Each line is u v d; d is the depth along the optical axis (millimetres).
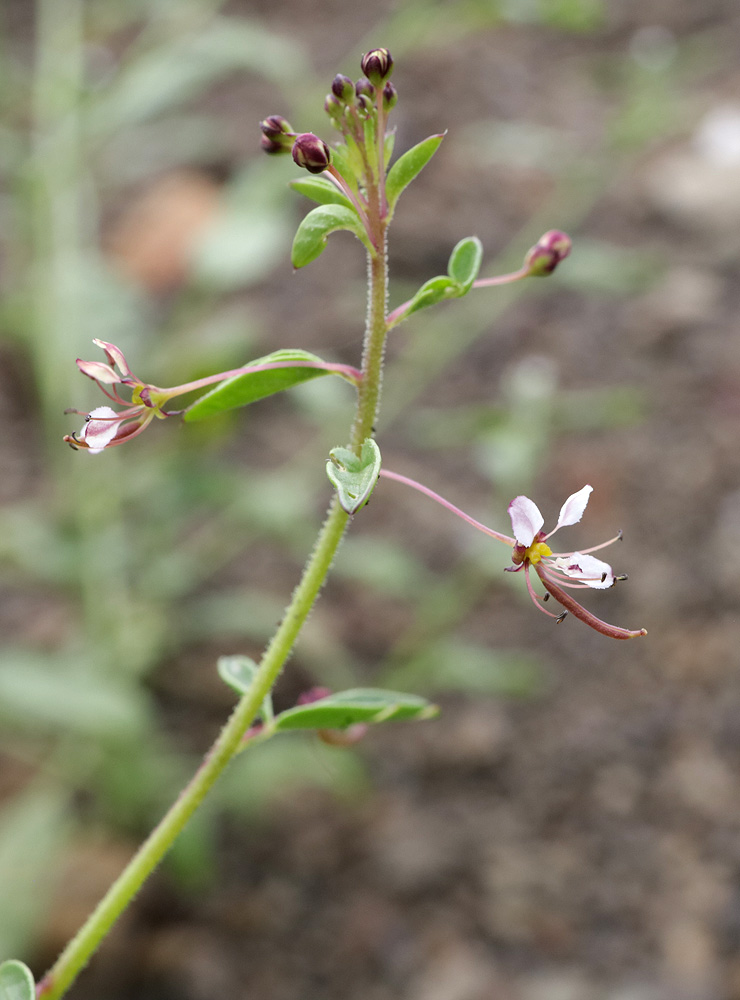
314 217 168
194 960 293
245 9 710
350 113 169
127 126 577
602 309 502
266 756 326
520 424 375
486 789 335
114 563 354
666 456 430
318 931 301
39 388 436
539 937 296
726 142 563
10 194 542
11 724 345
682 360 471
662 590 384
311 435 453
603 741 344
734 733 341
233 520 409
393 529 413
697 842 315
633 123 473
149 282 508
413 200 547
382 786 338
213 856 320
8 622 381
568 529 405
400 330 489
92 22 658
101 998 286
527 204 547
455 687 366
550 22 484
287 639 181
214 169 563
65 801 318
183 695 359
